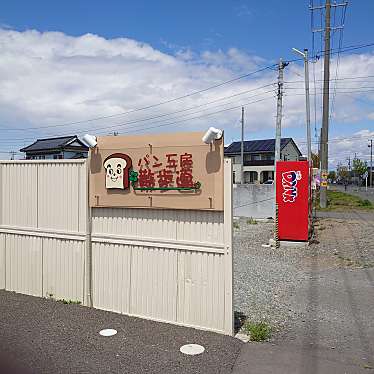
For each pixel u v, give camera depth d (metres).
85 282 6.16
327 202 30.38
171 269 5.47
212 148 5.13
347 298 6.99
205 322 5.24
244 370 4.14
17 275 6.89
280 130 21.75
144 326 5.32
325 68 26.27
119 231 5.89
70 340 4.83
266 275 8.74
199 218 5.29
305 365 4.28
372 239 14.02
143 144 5.58
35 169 6.67
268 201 20.52
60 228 6.41
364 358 4.49
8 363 4.22
